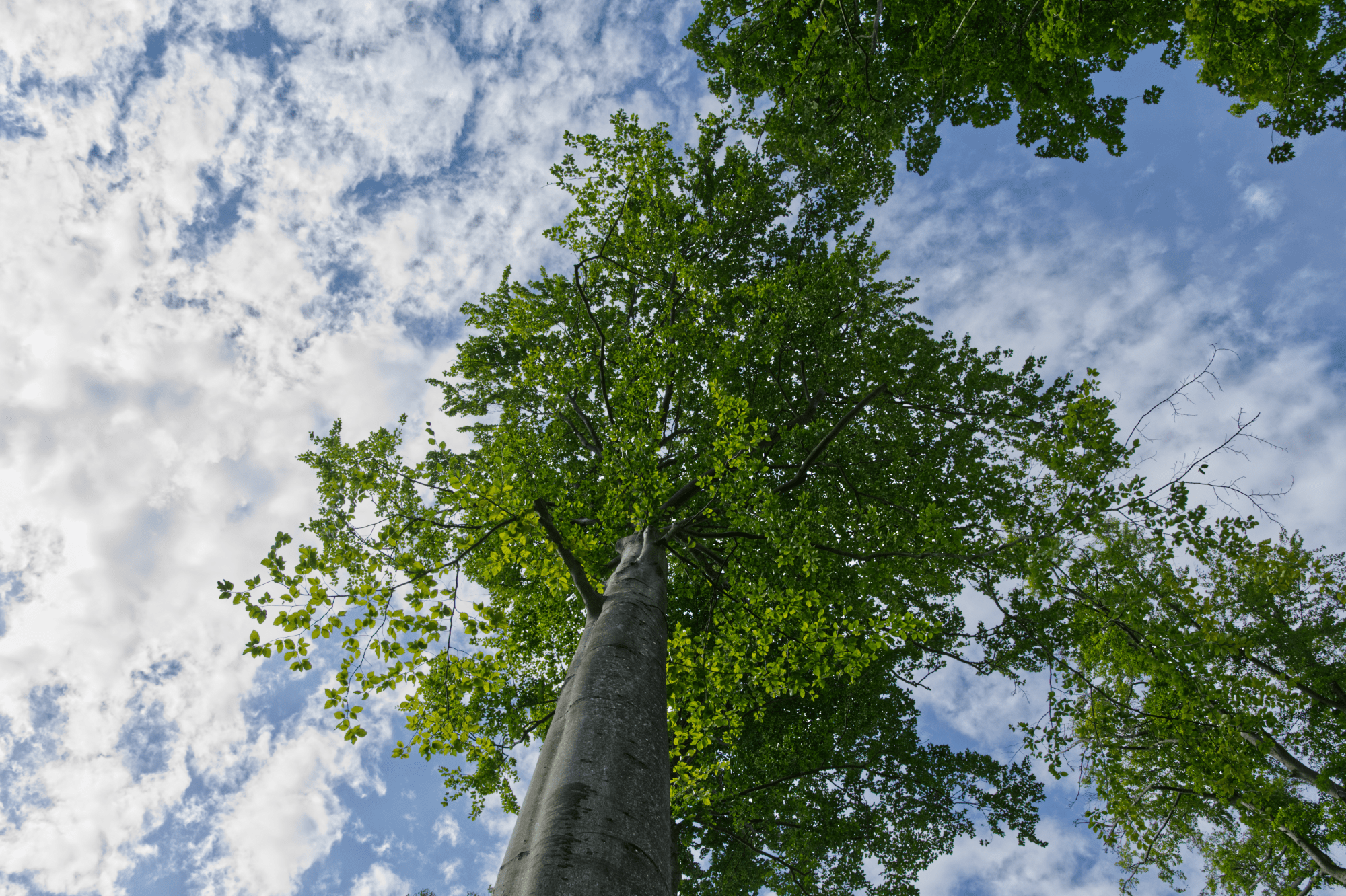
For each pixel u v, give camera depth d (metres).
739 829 8.51
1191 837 11.54
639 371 7.11
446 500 5.06
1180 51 7.34
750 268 11.70
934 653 9.23
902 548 7.11
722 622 7.21
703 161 11.15
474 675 5.12
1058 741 7.84
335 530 5.10
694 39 9.05
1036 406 8.21
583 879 2.35
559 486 5.99
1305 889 10.93
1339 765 10.24
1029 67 7.41
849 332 9.42
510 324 7.87
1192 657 7.09
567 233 9.07
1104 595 7.13
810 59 7.90
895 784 9.45
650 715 3.78
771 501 6.08
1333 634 10.31
